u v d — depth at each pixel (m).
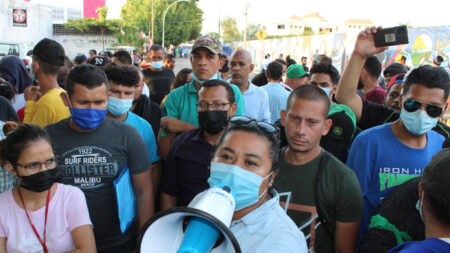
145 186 2.29
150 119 3.42
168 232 1.00
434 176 1.21
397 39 2.26
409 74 2.08
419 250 1.15
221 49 3.03
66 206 1.82
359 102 2.70
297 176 1.93
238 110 2.94
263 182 1.33
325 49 22.98
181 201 2.33
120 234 2.20
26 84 4.22
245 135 1.30
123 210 2.16
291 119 1.93
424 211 1.27
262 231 1.25
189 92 2.98
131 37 40.22
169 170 2.37
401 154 2.14
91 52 12.17
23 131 1.68
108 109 2.60
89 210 2.11
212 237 0.92
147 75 6.39
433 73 1.96
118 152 2.15
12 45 15.87
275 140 1.35
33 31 31.31
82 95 1.99
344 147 2.71
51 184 1.75
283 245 1.18
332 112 2.75
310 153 1.93
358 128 2.84
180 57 45.88
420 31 14.44
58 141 2.09
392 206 1.61
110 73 2.54
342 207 1.84
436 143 2.20
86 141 2.10
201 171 2.23
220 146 1.34
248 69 3.73
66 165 2.07
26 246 1.75
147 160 2.29
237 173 1.25
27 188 1.70
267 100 3.83
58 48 2.78
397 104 2.89
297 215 1.89
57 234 1.79
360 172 2.23
